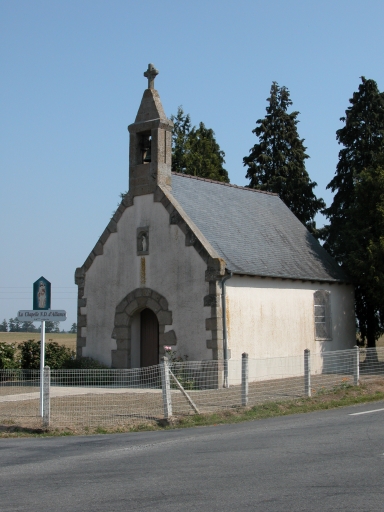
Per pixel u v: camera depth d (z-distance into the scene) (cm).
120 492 784
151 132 2302
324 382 2089
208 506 705
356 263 2591
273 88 4009
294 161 3925
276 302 2308
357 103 3331
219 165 4356
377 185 2652
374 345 2994
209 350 2053
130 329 2302
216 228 2283
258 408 1558
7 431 1351
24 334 7288
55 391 2003
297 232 2738
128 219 2320
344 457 935
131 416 1466
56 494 786
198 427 1353
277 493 749
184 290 2138
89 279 2409
